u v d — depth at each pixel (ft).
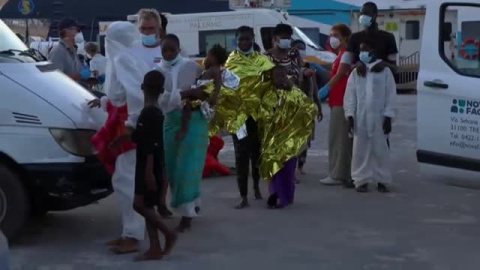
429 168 29.66
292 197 33.55
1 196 26.53
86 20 105.60
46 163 26.48
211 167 40.24
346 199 35.22
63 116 26.81
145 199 25.29
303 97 32.63
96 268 25.21
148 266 25.36
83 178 26.91
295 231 29.76
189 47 84.74
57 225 30.55
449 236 29.17
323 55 82.23
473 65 28.53
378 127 35.86
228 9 102.53
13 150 26.30
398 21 100.17
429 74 29.37
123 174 26.13
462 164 28.71
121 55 25.81
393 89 35.88
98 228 30.19
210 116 29.01
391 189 37.42
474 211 33.09
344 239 28.71
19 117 26.50
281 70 32.19
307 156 47.55
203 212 32.65
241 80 32.07
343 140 37.76
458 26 28.84
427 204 34.30
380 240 28.58
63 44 37.35
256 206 33.73
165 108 27.73
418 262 26.08
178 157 28.78
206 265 25.55
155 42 27.91
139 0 104.32
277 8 92.94
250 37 32.35
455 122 28.81
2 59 27.71
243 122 32.40
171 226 30.07
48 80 27.91
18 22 111.34
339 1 97.96
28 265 25.46
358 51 36.42
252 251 27.14
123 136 25.45
